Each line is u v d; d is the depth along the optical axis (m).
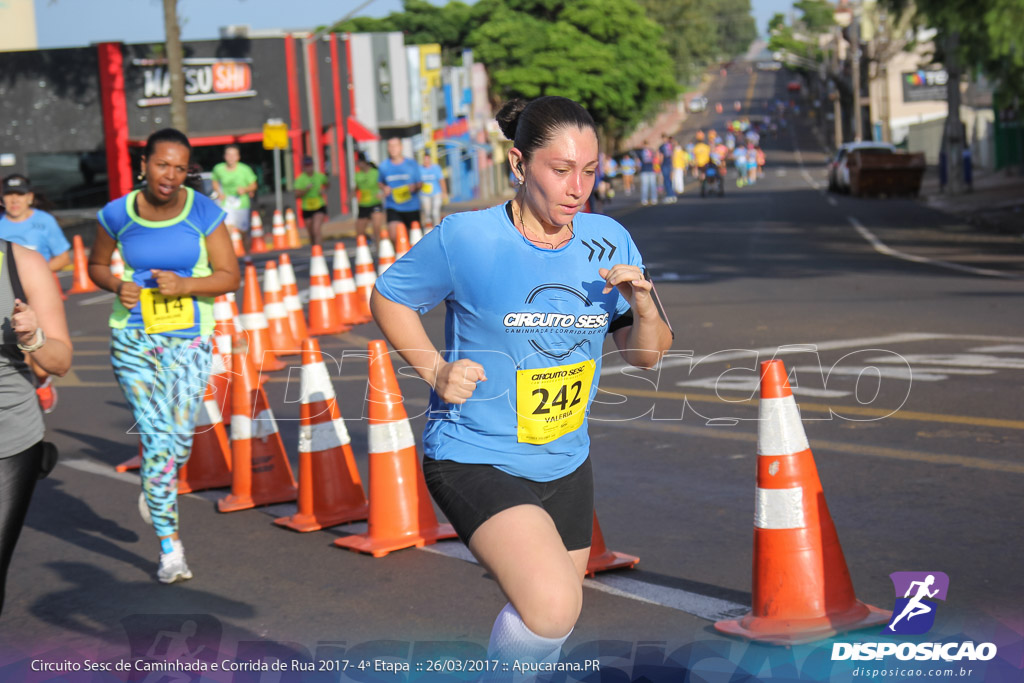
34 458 4.53
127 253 6.24
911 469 7.70
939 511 6.77
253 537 7.08
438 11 113.06
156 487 6.24
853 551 6.16
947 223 32.81
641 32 93.44
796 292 17.55
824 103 144.62
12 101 43.44
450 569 6.27
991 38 26.61
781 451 5.02
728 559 6.19
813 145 136.38
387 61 60.62
